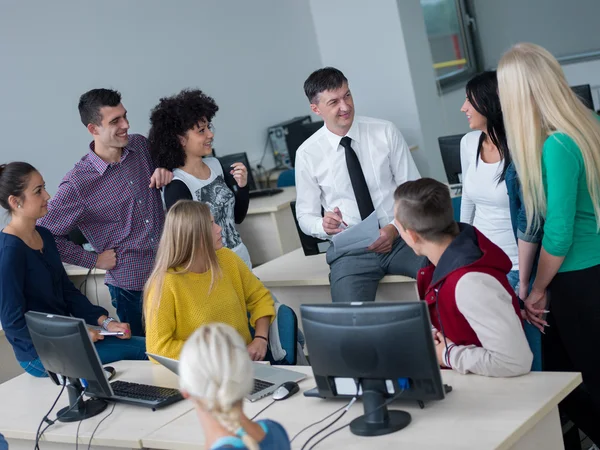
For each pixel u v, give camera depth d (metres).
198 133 3.62
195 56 6.87
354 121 3.71
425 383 2.16
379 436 2.19
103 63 6.16
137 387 2.93
